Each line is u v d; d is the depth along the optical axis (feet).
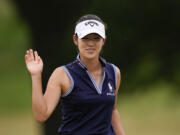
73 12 89.51
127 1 112.47
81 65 38.37
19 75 204.44
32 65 37.17
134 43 116.67
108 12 110.93
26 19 91.15
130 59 116.98
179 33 119.55
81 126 38.27
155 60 122.31
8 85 208.74
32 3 88.53
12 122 207.21
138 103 177.58
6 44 184.14
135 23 115.44
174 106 134.00
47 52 90.53
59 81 38.11
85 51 38.37
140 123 214.90
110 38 112.88
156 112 209.15
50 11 88.89
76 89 38.04
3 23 170.19
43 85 89.81
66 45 93.35
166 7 116.78
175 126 202.59
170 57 121.80
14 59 195.11
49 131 90.27
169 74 123.03
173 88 128.06
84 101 37.83
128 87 121.49
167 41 120.16
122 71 118.21
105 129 38.70
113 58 114.42
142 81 122.62
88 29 38.06
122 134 43.19
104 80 39.09
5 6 156.87
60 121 89.76
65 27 90.27
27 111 217.56
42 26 89.81
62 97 38.58
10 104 214.28
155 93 157.17
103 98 38.27
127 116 213.66
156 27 118.21
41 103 36.50
